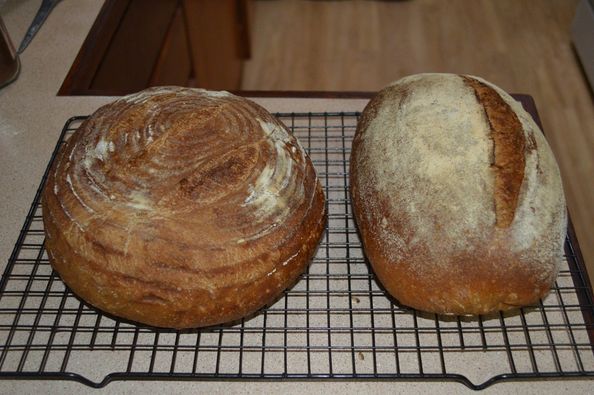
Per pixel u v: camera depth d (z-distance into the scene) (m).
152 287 0.36
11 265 0.43
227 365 0.39
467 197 0.38
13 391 0.37
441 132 0.41
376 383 0.38
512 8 0.95
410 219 0.38
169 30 0.75
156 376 0.37
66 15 0.69
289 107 0.57
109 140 0.41
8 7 0.69
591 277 0.53
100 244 0.36
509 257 0.36
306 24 1.06
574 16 0.82
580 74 0.76
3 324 0.41
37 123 0.56
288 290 0.43
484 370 0.39
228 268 0.37
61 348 0.39
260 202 0.39
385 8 1.04
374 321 0.42
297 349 0.40
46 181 0.44
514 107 0.45
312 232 0.41
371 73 0.95
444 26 0.97
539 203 0.38
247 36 1.06
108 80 0.65
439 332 0.40
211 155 0.39
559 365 0.38
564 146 0.65
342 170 0.52
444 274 0.37
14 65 0.60
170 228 0.36
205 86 0.90
